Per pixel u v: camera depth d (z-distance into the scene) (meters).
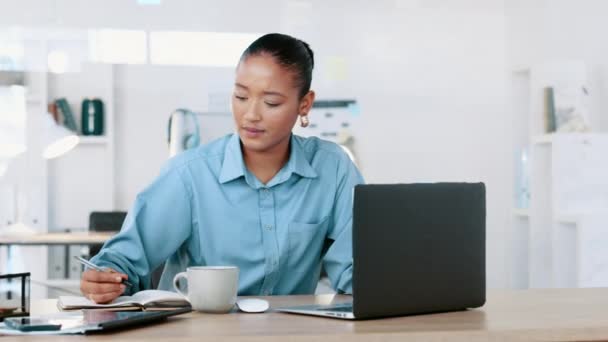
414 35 6.33
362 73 6.30
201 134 4.28
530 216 5.05
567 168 4.50
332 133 6.30
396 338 1.39
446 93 6.35
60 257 5.64
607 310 1.72
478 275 1.75
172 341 1.31
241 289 2.00
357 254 1.53
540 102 4.92
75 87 6.12
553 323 1.52
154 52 6.19
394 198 1.58
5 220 5.71
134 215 1.92
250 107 1.86
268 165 1.98
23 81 5.96
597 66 5.11
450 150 6.35
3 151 5.30
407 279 1.61
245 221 1.97
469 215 1.73
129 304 1.65
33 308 1.71
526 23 6.01
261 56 1.86
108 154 6.08
